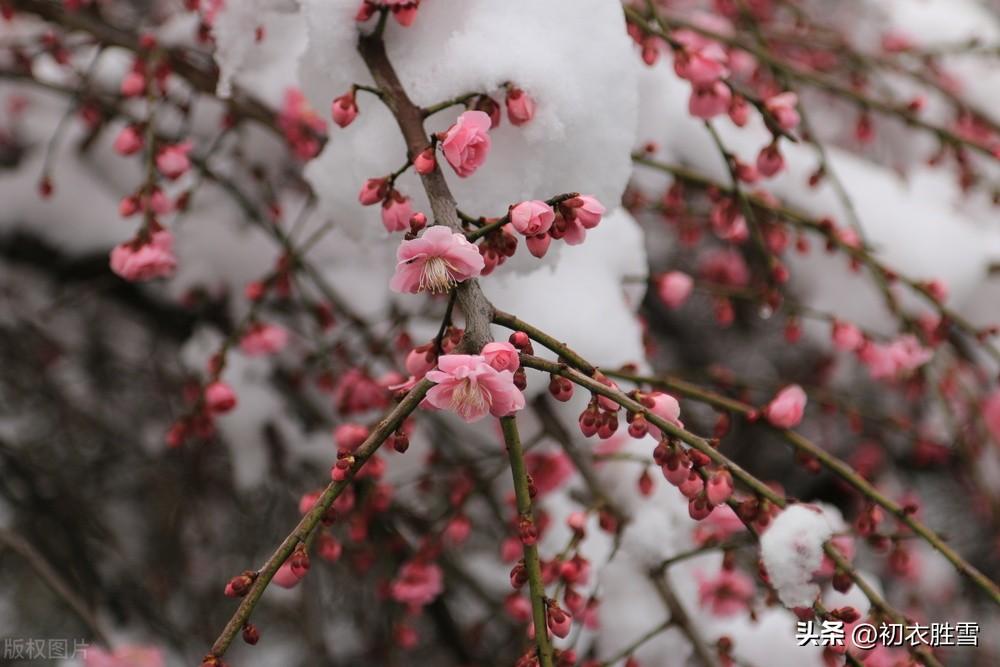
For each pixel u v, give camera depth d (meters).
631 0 1.16
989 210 1.35
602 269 1.04
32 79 1.21
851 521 1.61
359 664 1.54
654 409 0.87
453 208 0.88
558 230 0.87
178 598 1.56
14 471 1.43
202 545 1.58
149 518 1.61
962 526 1.61
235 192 1.18
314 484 1.35
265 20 1.03
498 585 1.41
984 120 1.21
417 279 0.85
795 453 0.97
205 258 1.25
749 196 1.09
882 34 1.45
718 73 0.98
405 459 1.16
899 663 0.91
